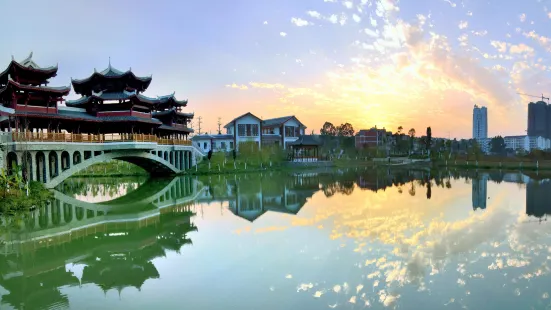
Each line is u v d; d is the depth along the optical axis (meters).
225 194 37.59
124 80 49.81
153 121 50.84
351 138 134.38
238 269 13.91
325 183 47.59
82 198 36.56
